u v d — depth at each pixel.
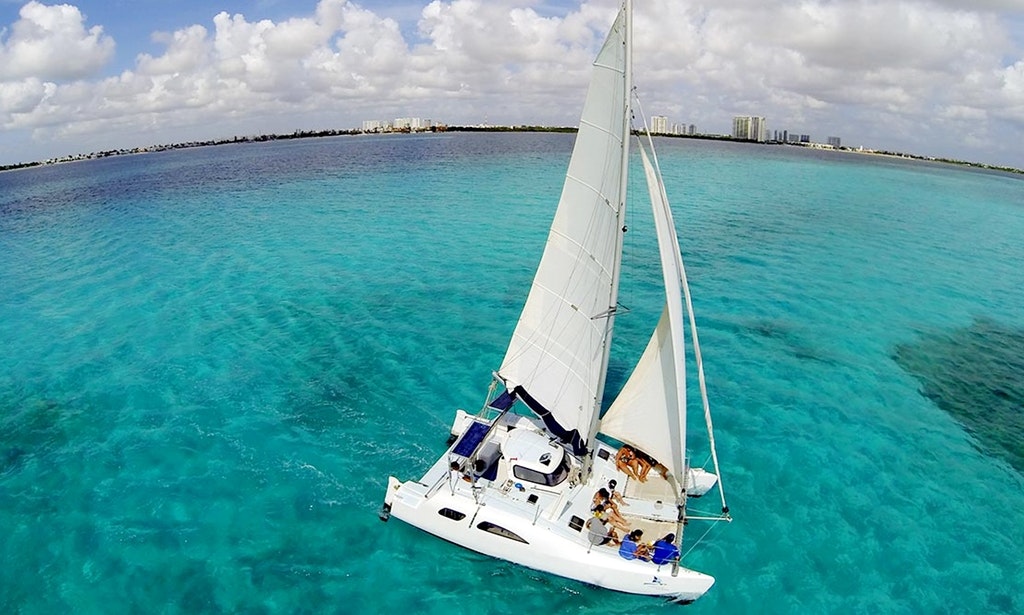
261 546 17.12
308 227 52.81
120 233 53.41
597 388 15.82
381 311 33.25
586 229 14.98
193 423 22.91
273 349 28.80
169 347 29.12
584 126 14.23
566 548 15.59
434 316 32.66
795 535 18.00
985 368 29.02
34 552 16.81
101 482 19.67
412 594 15.73
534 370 17.64
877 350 30.36
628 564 15.29
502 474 17.31
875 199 78.56
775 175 98.50
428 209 60.00
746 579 16.42
